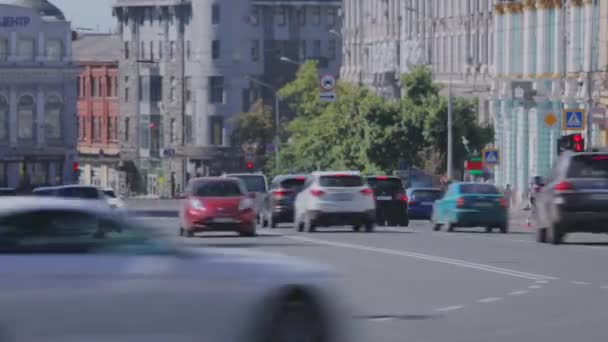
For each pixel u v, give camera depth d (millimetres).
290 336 17156
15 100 135250
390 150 98500
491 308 24719
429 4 117938
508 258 36438
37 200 16938
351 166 101500
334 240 46594
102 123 170875
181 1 159500
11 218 16578
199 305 16516
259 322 16844
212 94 159625
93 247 16562
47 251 16422
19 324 15805
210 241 46688
